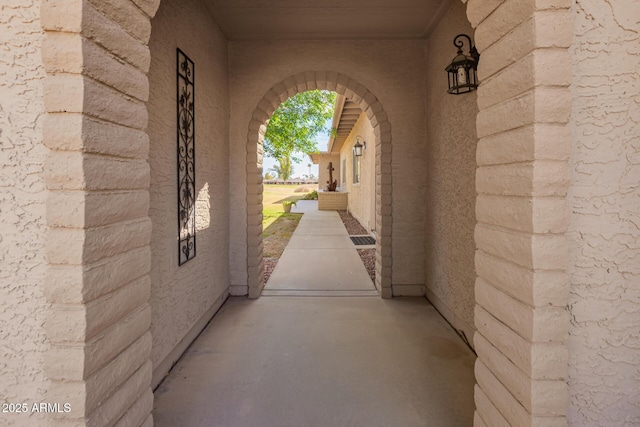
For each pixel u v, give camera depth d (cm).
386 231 447
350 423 208
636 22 121
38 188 107
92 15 104
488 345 148
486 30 142
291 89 459
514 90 128
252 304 421
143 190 134
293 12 367
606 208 124
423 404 226
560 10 117
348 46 437
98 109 108
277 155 1137
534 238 119
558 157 118
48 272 103
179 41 277
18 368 110
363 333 338
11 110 106
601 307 125
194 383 249
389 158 444
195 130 317
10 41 106
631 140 123
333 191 1786
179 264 279
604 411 127
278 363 279
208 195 356
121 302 120
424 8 361
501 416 138
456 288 340
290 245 813
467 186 312
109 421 115
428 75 427
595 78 122
